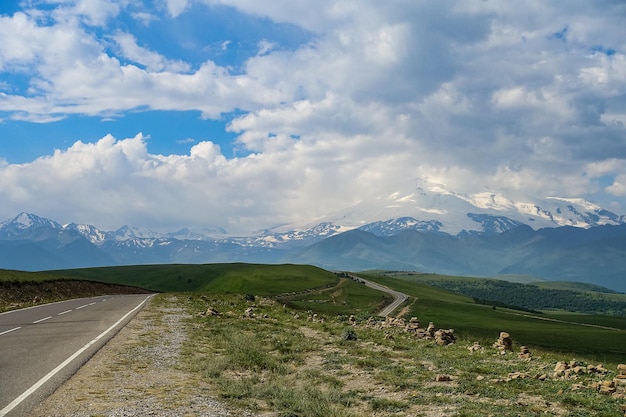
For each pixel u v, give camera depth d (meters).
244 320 32.84
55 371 14.37
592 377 15.35
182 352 19.12
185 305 45.34
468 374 15.93
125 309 39.34
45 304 46.34
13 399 11.30
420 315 159.12
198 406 11.55
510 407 11.79
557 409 11.74
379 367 17.34
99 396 11.95
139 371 15.22
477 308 198.00
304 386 14.09
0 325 26.64
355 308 159.38
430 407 12.09
